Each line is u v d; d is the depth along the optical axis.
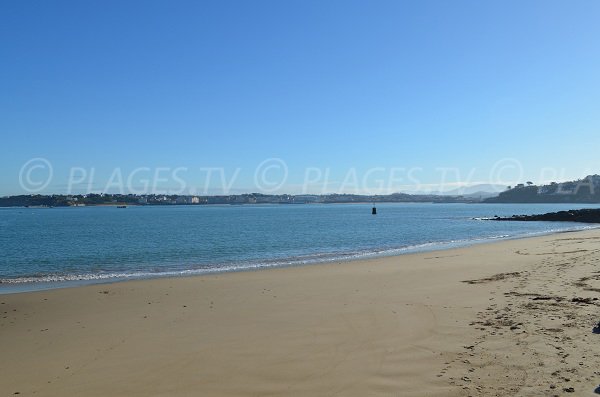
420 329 8.99
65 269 22.86
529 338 7.87
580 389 5.75
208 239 41.91
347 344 8.24
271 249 32.91
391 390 6.12
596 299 10.61
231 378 6.80
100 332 9.70
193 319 10.62
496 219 81.25
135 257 28.12
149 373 7.14
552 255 21.77
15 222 80.94
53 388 6.67
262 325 9.84
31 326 10.41
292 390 6.29
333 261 23.97
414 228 58.97
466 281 14.88
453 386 6.11
